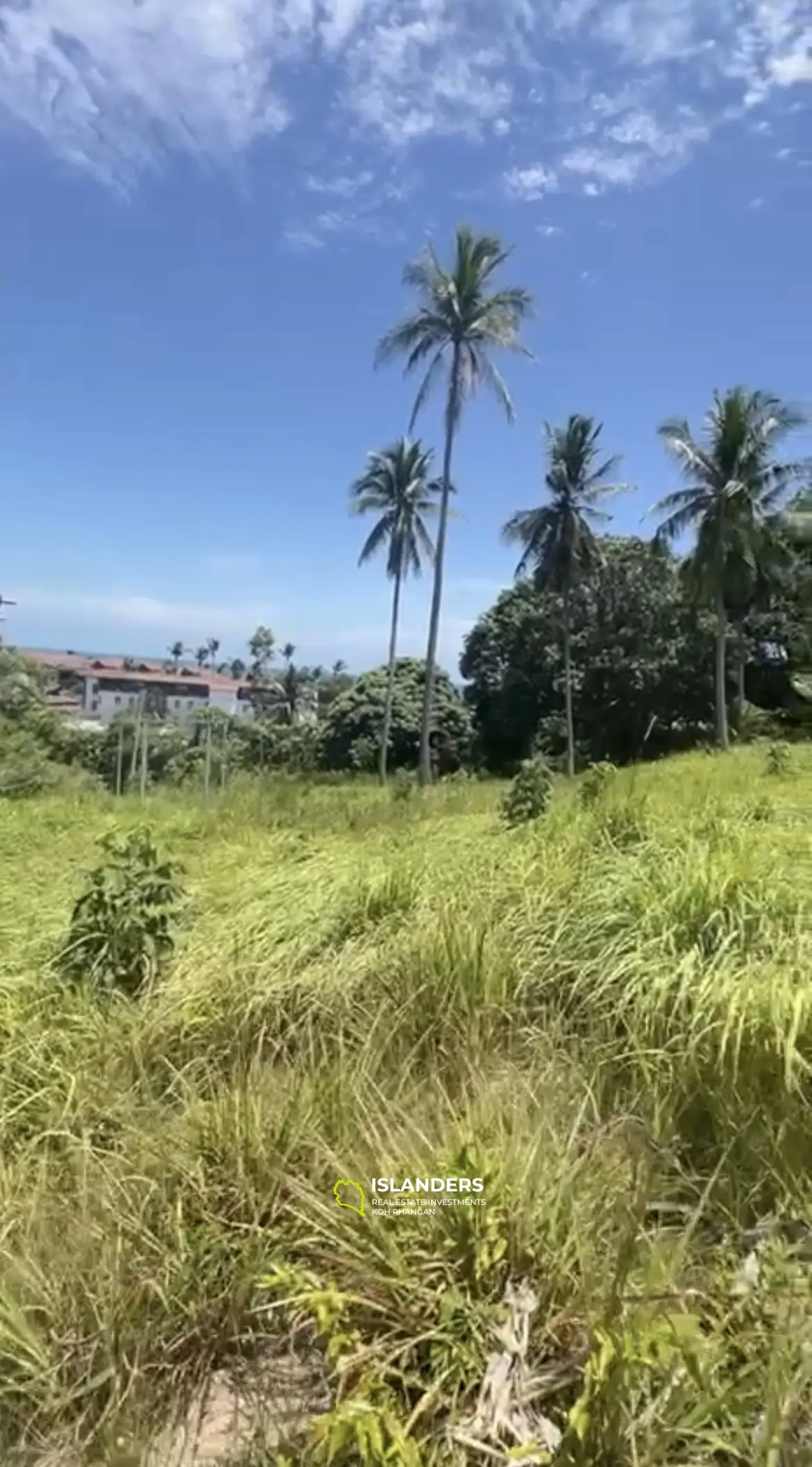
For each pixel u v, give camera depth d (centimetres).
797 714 1326
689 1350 147
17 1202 222
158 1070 294
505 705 3772
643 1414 148
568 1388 158
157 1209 213
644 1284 172
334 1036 291
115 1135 254
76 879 542
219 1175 221
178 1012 316
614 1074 260
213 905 445
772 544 2545
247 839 733
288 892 423
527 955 319
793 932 304
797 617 1558
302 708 5488
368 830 759
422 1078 267
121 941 353
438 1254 179
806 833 470
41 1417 173
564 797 862
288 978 326
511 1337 164
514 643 3791
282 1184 215
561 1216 187
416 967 313
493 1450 147
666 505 2702
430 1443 151
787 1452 150
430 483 2998
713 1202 211
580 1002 297
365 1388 157
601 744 3550
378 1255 181
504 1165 193
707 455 2611
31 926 436
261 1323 188
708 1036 247
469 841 526
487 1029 288
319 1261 190
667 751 3466
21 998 345
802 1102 226
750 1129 226
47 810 1033
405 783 1508
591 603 3519
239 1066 273
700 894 317
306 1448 152
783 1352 159
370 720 3669
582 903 342
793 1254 182
